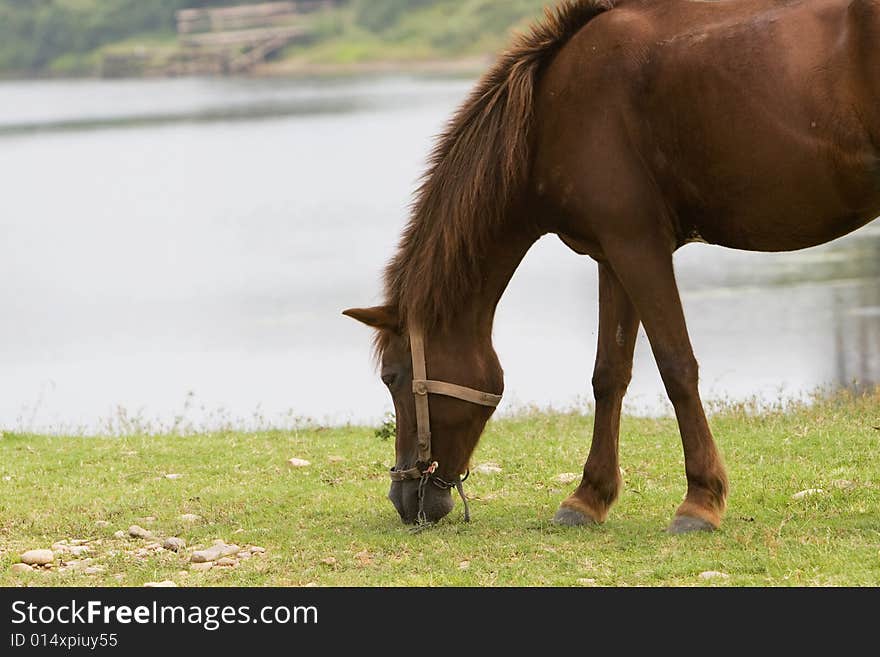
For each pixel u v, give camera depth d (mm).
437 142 9898
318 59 149500
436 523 10133
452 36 142500
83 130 93062
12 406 22062
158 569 9328
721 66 8758
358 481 12188
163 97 126625
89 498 11562
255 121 91750
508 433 14156
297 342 27312
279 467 12867
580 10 9414
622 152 9141
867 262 33656
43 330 30594
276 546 9844
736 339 25141
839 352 23219
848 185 8641
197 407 21422
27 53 178750
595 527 9891
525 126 9383
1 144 85688
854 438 12398
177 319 31016
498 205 9508
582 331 27156
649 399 20047
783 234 9055
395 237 42844
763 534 9258
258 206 53562
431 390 9555
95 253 43875
